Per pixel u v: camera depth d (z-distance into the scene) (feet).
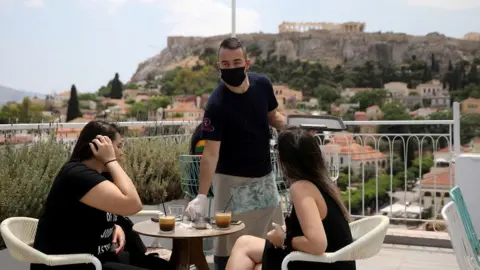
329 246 7.28
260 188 10.39
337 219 7.33
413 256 14.42
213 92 10.24
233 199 10.28
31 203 11.61
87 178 7.48
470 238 8.55
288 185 7.70
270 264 7.66
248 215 10.36
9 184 11.42
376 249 7.25
